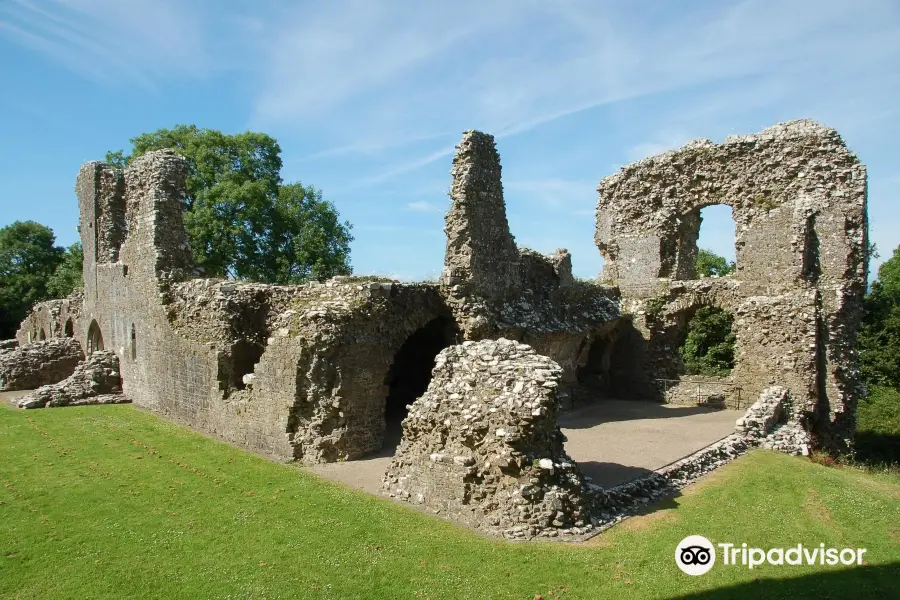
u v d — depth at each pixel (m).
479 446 12.30
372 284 17.48
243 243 41.75
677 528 11.70
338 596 9.26
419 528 11.63
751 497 13.59
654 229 27.34
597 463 15.41
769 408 20.17
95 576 9.98
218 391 19.14
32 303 57.06
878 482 15.88
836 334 22.56
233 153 43.28
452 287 19.44
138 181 24.55
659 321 26.84
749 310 23.61
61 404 24.47
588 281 29.23
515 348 13.62
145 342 23.73
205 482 14.55
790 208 24.05
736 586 9.63
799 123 24.45
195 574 10.01
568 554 10.51
